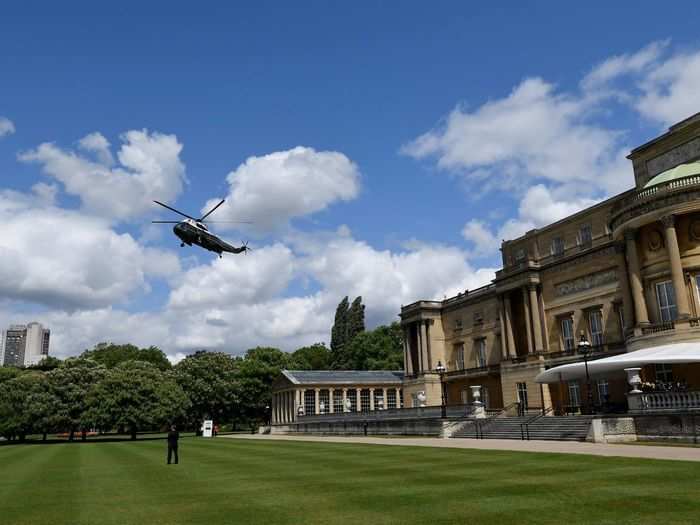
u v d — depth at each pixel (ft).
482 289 277.85
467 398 284.41
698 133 177.06
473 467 84.53
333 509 54.39
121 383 294.25
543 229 240.73
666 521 44.57
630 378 136.56
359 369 449.89
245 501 61.31
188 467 105.60
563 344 226.58
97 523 52.26
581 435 136.36
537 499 55.47
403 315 319.27
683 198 160.76
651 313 172.65
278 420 352.69
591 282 215.10
